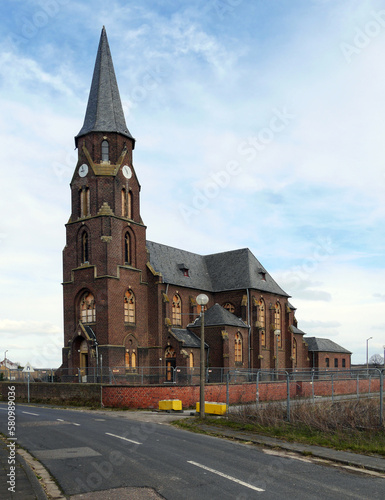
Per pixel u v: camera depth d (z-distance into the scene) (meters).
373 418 21.41
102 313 48.31
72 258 51.78
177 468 13.75
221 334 55.69
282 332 67.44
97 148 52.28
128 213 52.94
